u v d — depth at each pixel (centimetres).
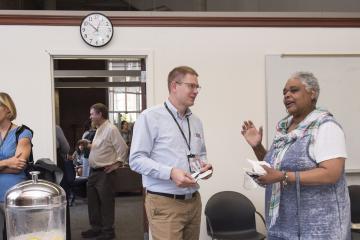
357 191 365
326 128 176
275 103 388
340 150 174
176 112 230
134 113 753
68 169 393
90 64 568
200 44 381
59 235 145
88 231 427
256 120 390
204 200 384
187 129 234
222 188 387
